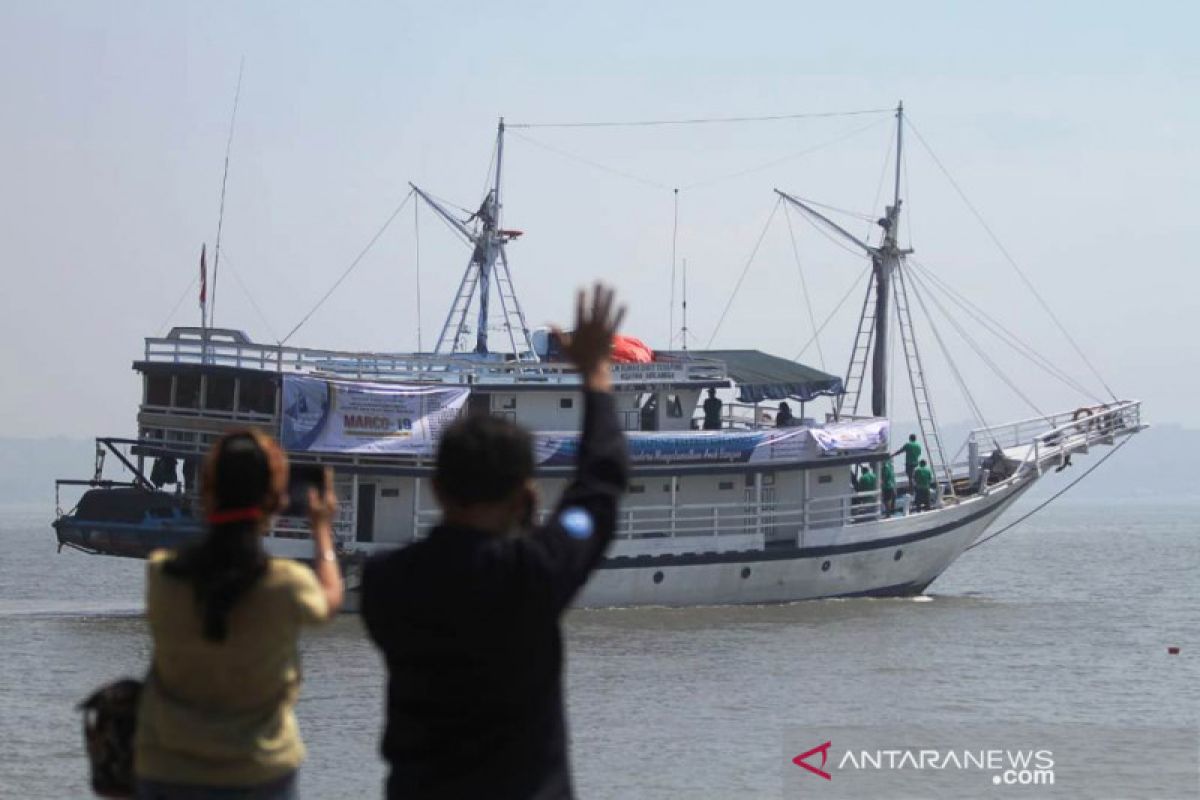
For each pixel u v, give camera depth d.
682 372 86.50
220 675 13.32
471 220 97.62
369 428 78.06
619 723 49.00
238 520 13.46
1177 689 58.00
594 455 12.69
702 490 86.00
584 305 12.98
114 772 14.16
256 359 77.88
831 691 56.22
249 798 13.41
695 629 74.75
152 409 78.19
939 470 103.31
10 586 122.94
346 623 77.38
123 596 108.44
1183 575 135.38
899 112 104.12
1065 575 135.50
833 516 89.62
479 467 12.38
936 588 116.50
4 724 48.88
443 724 12.09
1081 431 102.12
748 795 39.19
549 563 12.09
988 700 54.84
